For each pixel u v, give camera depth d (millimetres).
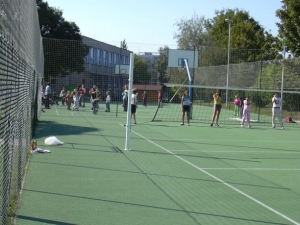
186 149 15398
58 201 7922
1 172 5816
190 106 27938
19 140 8562
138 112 35781
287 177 11055
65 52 33750
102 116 29453
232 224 7008
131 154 13633
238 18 71000
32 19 13164
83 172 10570
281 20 34781
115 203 7965
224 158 13734
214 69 37125
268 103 32375
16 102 7781
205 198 8625
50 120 24453
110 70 52656
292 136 21172
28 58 11273
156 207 7824
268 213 7742
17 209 7297
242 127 25203
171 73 38219
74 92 33938
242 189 9523
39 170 10562
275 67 30328
